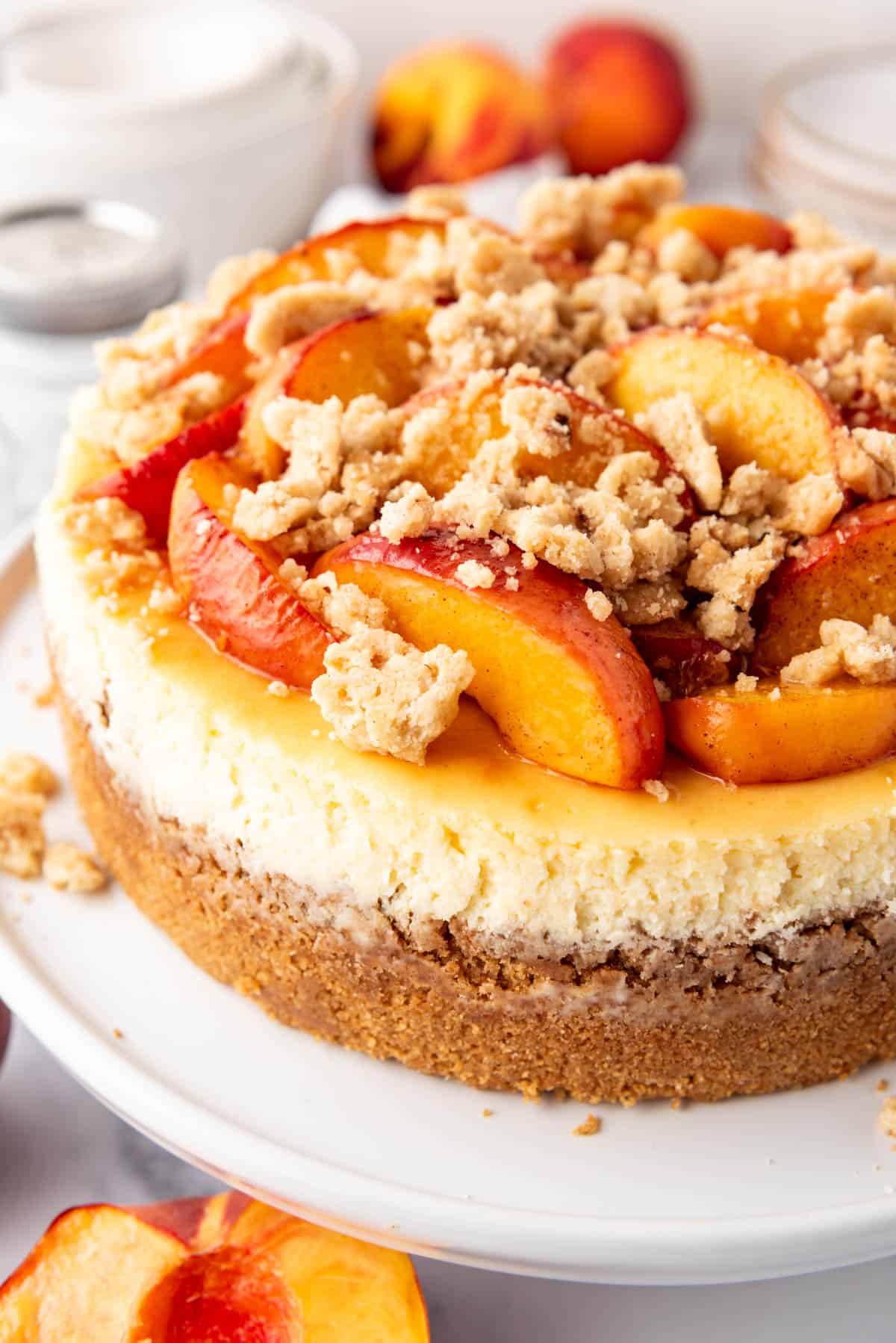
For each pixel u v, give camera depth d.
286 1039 0.64
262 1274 0.62
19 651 0.74
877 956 0.63
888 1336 0.62
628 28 1.02
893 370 0.67
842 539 0.63
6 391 0.88
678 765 0.63
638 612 0.63
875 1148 0.62
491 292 0.69
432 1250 0.61
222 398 0.68
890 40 1.12
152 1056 0.64
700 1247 0.60
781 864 0.61
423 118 1.02
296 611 0.63
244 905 0.64
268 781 0.62
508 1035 0.63
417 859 0.62
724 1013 0.62
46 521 0.69
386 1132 0.62
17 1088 0.67
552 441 0.64
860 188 0.95
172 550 0.65
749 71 1.13
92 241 0.90
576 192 0.74
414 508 0.63
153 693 0.64
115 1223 0.63
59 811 0.70
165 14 1.03
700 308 0.69
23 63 1.00
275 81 0.98
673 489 0.64
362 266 0.71
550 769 0.62
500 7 1.13
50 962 0.66
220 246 0.99
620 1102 0.63
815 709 0.62
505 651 0.62
